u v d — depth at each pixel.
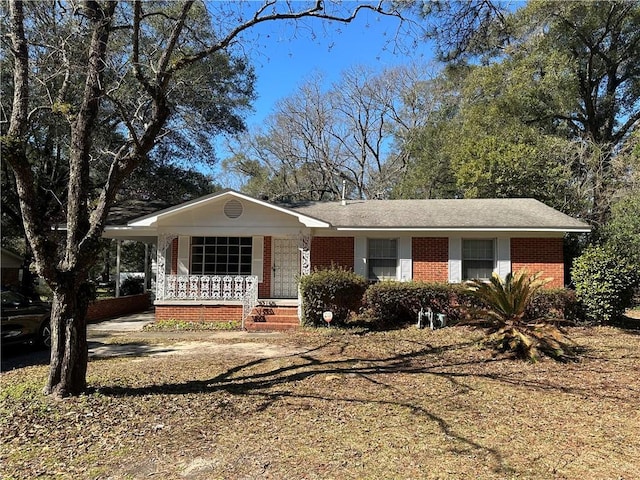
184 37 9.70
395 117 34.62
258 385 6.58
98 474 3.86
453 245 14.03
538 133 21.70
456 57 9.24
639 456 4.20
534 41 21.84
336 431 4.79
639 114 24.17
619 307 11.75
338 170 35.31
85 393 5.93
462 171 20.11
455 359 8.28
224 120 20.73
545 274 13.63
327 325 12.02
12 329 9.17
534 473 3.85
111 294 23.22
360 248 14.30
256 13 6.68
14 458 4.18
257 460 4.10
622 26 23.25
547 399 5.92
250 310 13.15
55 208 18.77
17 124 5.36
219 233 13.49
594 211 19.20
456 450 4.31
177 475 3.83
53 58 7.64
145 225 13.06
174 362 8.23
